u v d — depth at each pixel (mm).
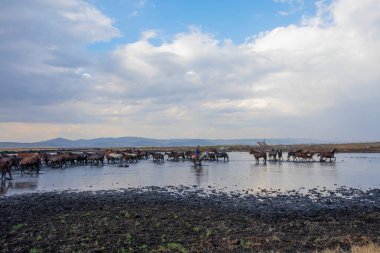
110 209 19062
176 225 15219
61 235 13570
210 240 12859
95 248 11898
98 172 44438
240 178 35094
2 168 36094
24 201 22125
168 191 26828
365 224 15602
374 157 72250
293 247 12164
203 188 28188
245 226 15164
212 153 66062
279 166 50531
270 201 21641
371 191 25531
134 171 45438
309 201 21562
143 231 14188
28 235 13586
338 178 34312
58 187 30203
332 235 13695
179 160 69688
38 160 43375
